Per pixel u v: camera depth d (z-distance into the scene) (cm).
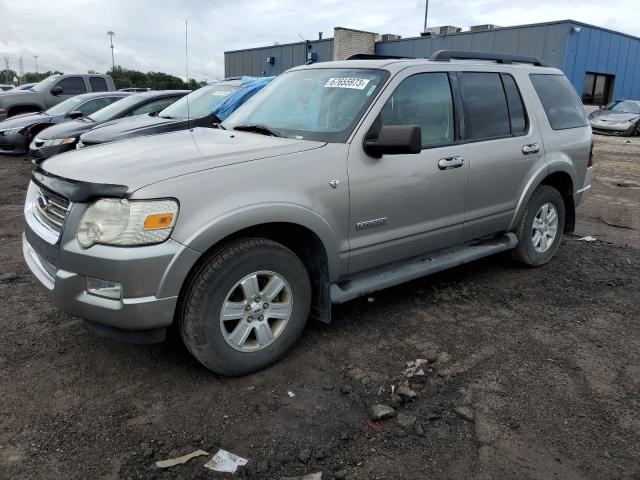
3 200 786
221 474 244
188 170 292
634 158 1357
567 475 246
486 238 477
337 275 352
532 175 472
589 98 2578
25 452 254
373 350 356
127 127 758
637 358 353
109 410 287
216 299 296
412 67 390
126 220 272
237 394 304
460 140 415
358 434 272
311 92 401
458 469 249
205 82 927
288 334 333
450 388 314
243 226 295
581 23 2277
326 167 332
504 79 462
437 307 427
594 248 598
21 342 356
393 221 371
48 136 923
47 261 306
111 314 279
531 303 440
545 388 315
